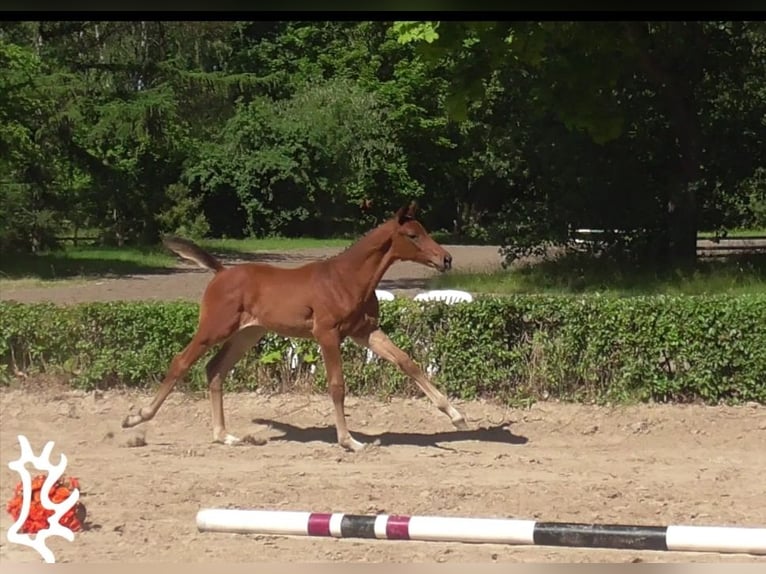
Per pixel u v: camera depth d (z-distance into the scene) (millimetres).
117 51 33656
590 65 19594
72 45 33219
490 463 8367
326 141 47062
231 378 10898
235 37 50719
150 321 10891
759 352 10039
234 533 6105
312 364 10828
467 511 6824
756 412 9883
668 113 22844
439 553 5992
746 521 6598
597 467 8227
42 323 11008
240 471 8094
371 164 48781
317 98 47938
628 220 23297
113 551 5941
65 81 31797
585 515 6727
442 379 10516
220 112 37344
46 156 32250
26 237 33094
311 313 8867
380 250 8859
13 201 31953
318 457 8625
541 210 23844
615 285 21188
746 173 23453
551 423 9781
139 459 8539
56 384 11031
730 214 24359
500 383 10484
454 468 8180
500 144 24312
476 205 50500
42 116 31375
